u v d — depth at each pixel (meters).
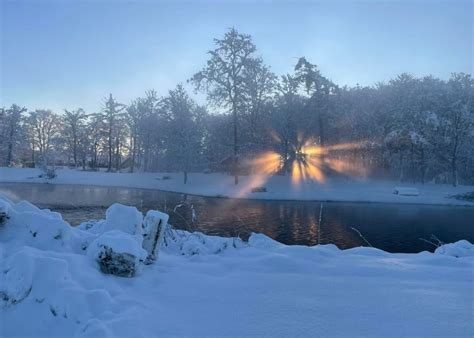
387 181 48.62
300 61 46.78
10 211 4.79
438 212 31.33
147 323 3.44
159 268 5.17
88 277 4.11
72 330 3.28
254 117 47.69
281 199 39.25
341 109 48.56
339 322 3.58
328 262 5.74
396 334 3.34
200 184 47.94
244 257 6.04
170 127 51.59
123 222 5.49
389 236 19.86
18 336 3.22
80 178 56.72
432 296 4.30
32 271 3.65
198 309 3.86
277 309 3.89
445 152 46.97
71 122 72.38
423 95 47.62
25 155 75.69
